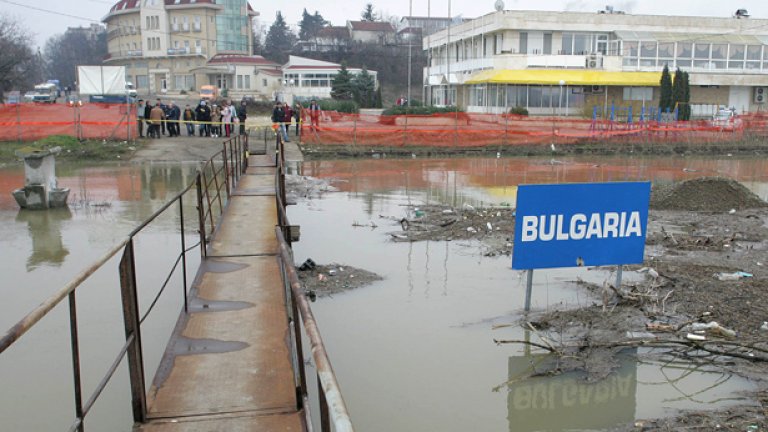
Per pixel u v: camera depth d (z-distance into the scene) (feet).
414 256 34.06
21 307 25.62
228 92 246.06
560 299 27.02
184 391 15.51
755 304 25.31
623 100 151.23
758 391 18.78
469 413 17.75
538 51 152.97
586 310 25.25
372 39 348.79
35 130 90.07
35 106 91.09
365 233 39.99
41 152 46.93
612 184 25.09
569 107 148.36
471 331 23.53
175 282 28.91
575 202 24.88
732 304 25.44
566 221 24.98
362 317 24.84
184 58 270.67
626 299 25.84
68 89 302.25
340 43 338.75
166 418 14.26
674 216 46.11
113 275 30.07
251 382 15.97
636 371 20.30
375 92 211.20
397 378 19.75
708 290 27.22
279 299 22.11
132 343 13.89
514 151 100.17
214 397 15.20
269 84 252.62
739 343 21.18
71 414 17.31
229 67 252.42
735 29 161.17
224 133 102.17
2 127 89.25
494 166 82.94
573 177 71.00
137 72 281.95
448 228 40.93
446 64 195.62
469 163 86.74
